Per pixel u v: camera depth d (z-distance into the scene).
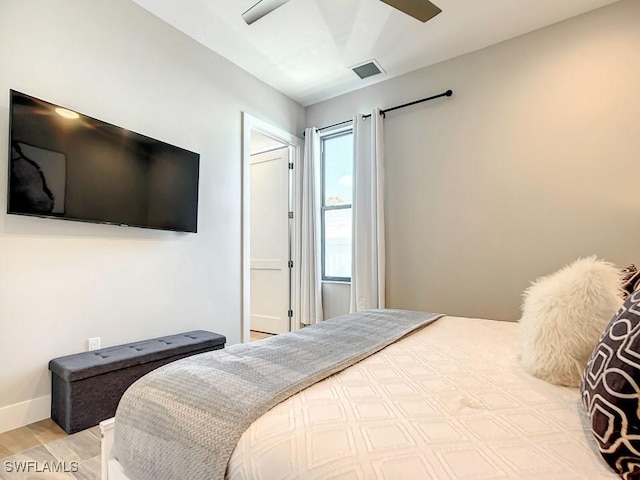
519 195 2.83
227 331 3.13
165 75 2.68
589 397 0.71
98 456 1.63
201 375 1.00
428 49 3.04
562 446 0.66
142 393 0.99
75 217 2.08
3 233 1.85
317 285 3.88
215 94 3.09
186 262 2.81
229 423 0.78
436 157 3.23
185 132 2.83
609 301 0.98
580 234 2.58
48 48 2.04
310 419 0.76
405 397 0.89
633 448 0.57
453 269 3.12
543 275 2.71
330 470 0.62
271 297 4.33
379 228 3.40
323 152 4.12
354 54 3.13
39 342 1.96
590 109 2.55
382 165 3.48
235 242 3.24
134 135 2.41
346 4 2.48
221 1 2.46
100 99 2.28
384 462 0.62
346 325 1.75
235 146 3.27
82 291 2.16
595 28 2.54
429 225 3.25
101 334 2.24
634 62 2.42
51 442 1.74
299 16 2.61
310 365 1.10
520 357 1.21
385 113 3.55
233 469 0.71
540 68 2.75
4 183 1.85
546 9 2.54
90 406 1.88
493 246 2.93
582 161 2.58
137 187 2.42
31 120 1.89
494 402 0.87
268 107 3.67
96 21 2.27
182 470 0.79
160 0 2.46
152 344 2.35
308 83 3.65
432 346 1.42
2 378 1.83
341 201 3.98
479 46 2.99
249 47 3.03
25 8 1.95
